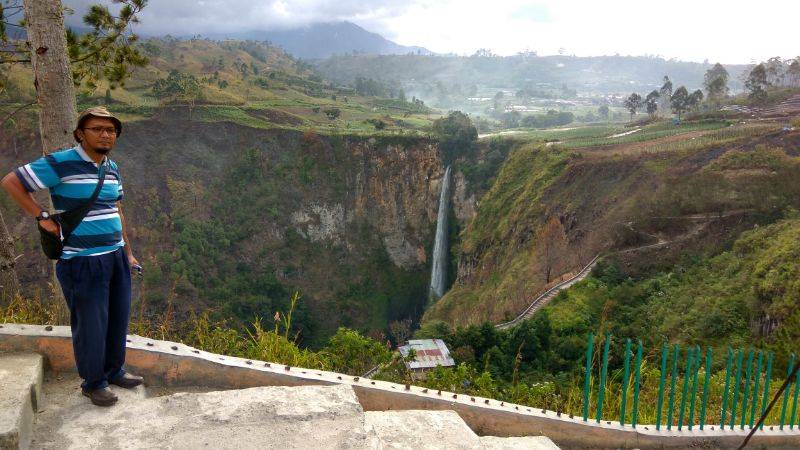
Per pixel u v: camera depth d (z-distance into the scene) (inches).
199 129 3004.4
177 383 142.5
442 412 138.0
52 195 119.3
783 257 1041.5
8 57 304.8
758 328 946.7
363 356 277.7
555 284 1478.8
